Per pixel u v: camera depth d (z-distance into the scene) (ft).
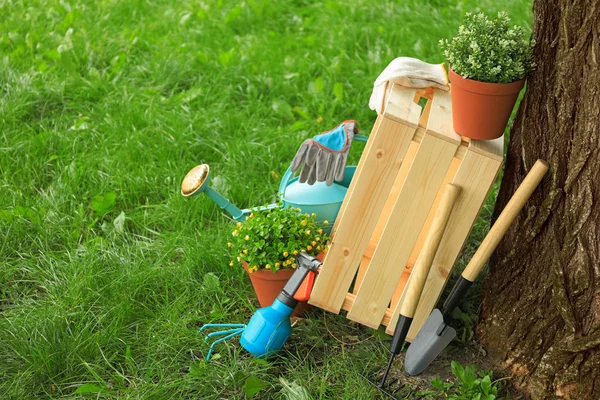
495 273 8.32
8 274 9.16
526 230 8.02
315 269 8.32
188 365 8.45
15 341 8.43
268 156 10.56
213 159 10.66
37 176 10.27
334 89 11.42
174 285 9.06
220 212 9.89
